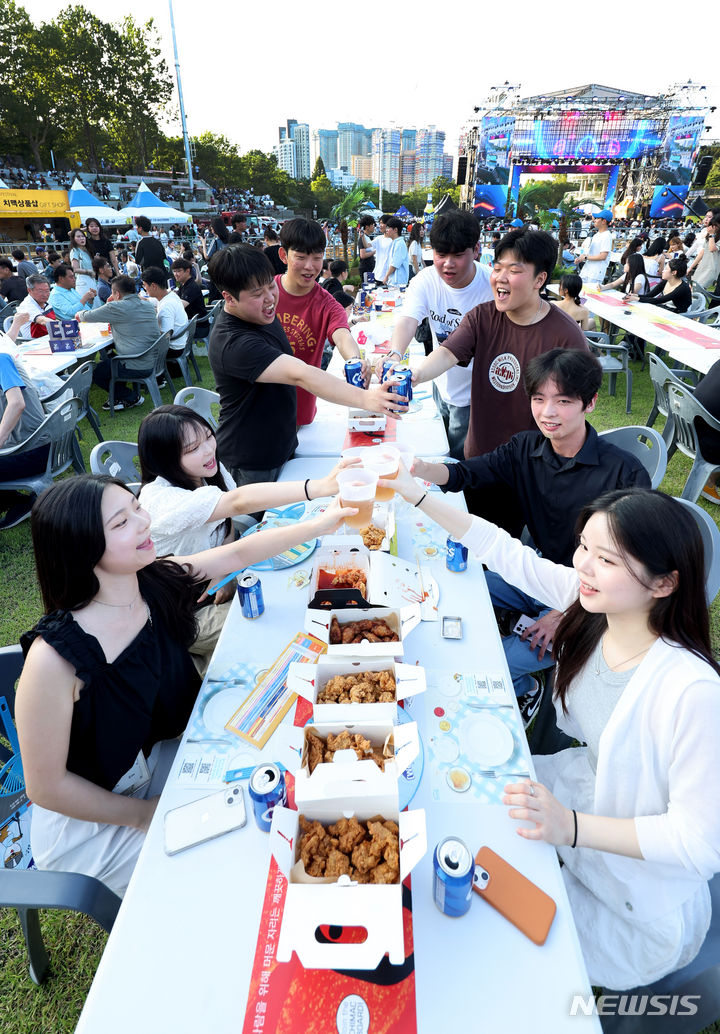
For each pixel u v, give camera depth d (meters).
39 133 37.66
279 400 2.31
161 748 1.50
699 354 4.47
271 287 2.05
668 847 0.97
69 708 1.14
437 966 0.83
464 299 3.14
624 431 2.50
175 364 6.23
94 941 1.58
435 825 1.03
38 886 1.05
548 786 1.36
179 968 0.85
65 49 37.34
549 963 0.83
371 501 1.39
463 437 3.42
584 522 1.11
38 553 1.12
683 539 0.98
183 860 1.00
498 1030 0.76
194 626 1.44
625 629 1.13
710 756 0.96
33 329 5.39
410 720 1.23
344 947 0.71
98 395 6.10
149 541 1.20
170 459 1.78
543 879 0.95
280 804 1.04
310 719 1.25
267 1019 0.78
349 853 0.84
